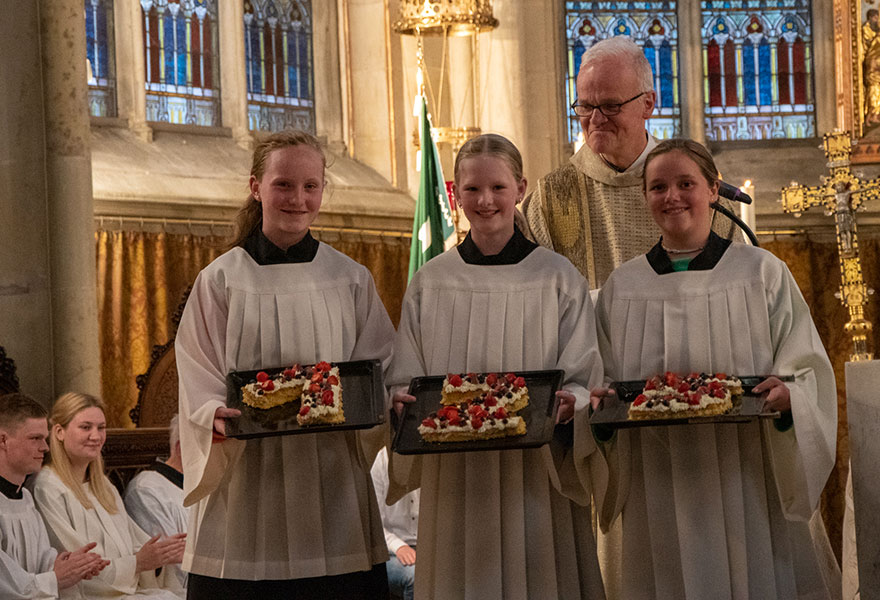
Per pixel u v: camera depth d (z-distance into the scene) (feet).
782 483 13.26
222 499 14.08
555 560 13.51
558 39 44.09
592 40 44.70
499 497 13.44
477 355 13.75
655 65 45.60
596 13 44.86
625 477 13.56
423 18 36.27
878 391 10.42
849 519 16.81
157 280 34.58
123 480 25.79
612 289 14.12
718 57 46.03
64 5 27.73
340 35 41.60
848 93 43.39
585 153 16.76
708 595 13.00
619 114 16.12
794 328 13.57
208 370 13.85
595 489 13.50
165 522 23.38
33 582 18.78
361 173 40.52
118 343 33.76
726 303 13.60
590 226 16.63
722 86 46.01
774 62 46.14
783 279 13.73
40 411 20.20
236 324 14.05
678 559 13.28
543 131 42.37
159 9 37.88
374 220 39.37
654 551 13.34
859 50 43.37
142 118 36.88
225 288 14.15
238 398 13.48
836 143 27.66
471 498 13.46
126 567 20.49
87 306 27.81
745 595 13.03
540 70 42.50
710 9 46.03
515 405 12.83
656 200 13.76
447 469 13.66
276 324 14.14
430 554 13.70
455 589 13.47
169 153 36.83
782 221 43.91
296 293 14.19
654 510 13.38
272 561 13.76
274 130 40.01
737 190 15.28
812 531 15.43
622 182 16.39
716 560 13.05
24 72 27.48
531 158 42.11
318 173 14.26
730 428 13.30
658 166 13.73
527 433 12.55
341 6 41.57
